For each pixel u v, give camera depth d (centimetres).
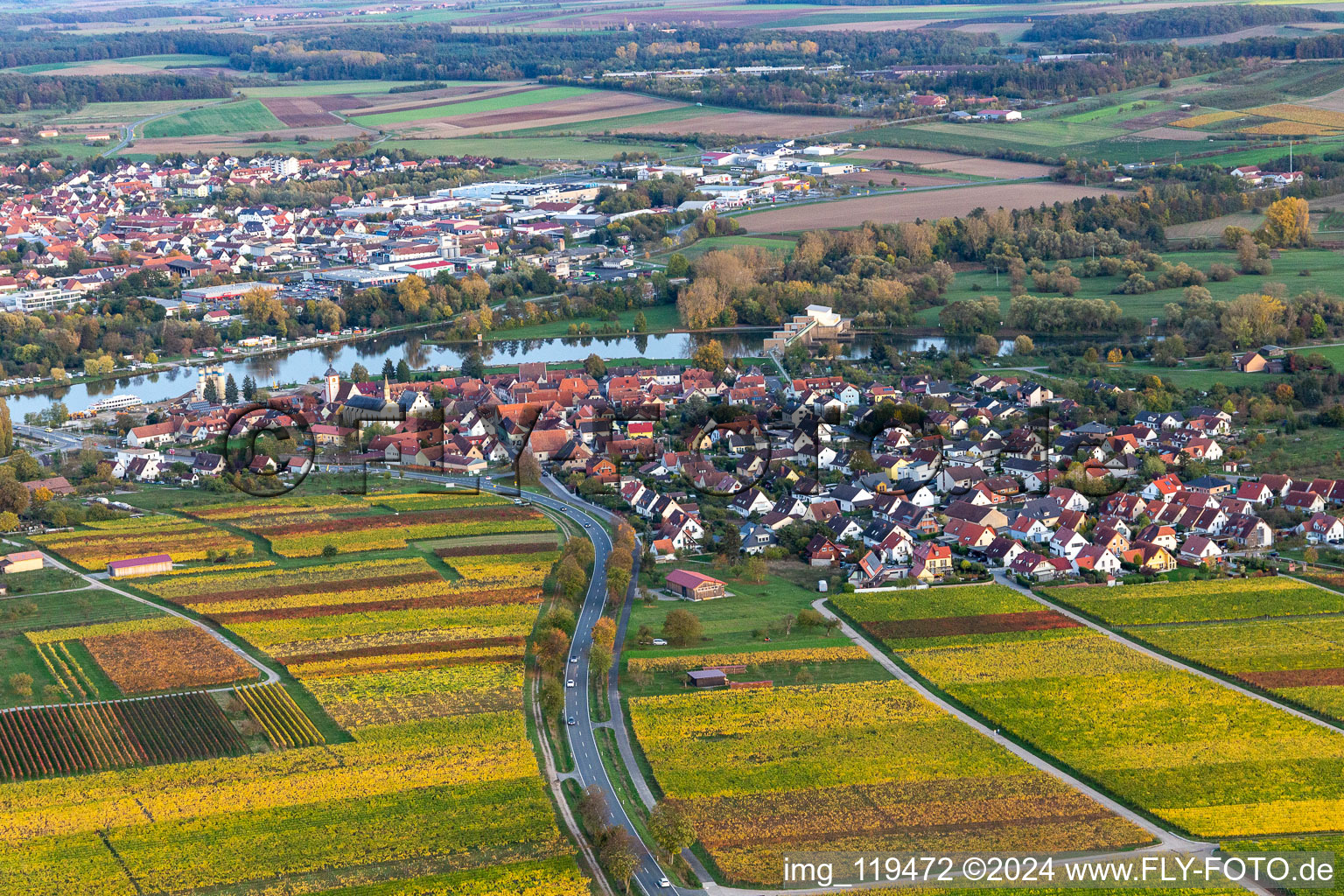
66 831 19900
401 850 19275
